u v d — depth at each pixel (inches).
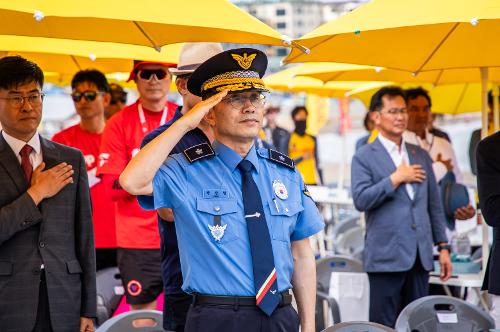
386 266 308.3
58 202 231.0
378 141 319.3
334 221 578.6
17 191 229.0
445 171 388.5
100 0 211.5
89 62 368.5
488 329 251.1
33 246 227.9
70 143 352.5
